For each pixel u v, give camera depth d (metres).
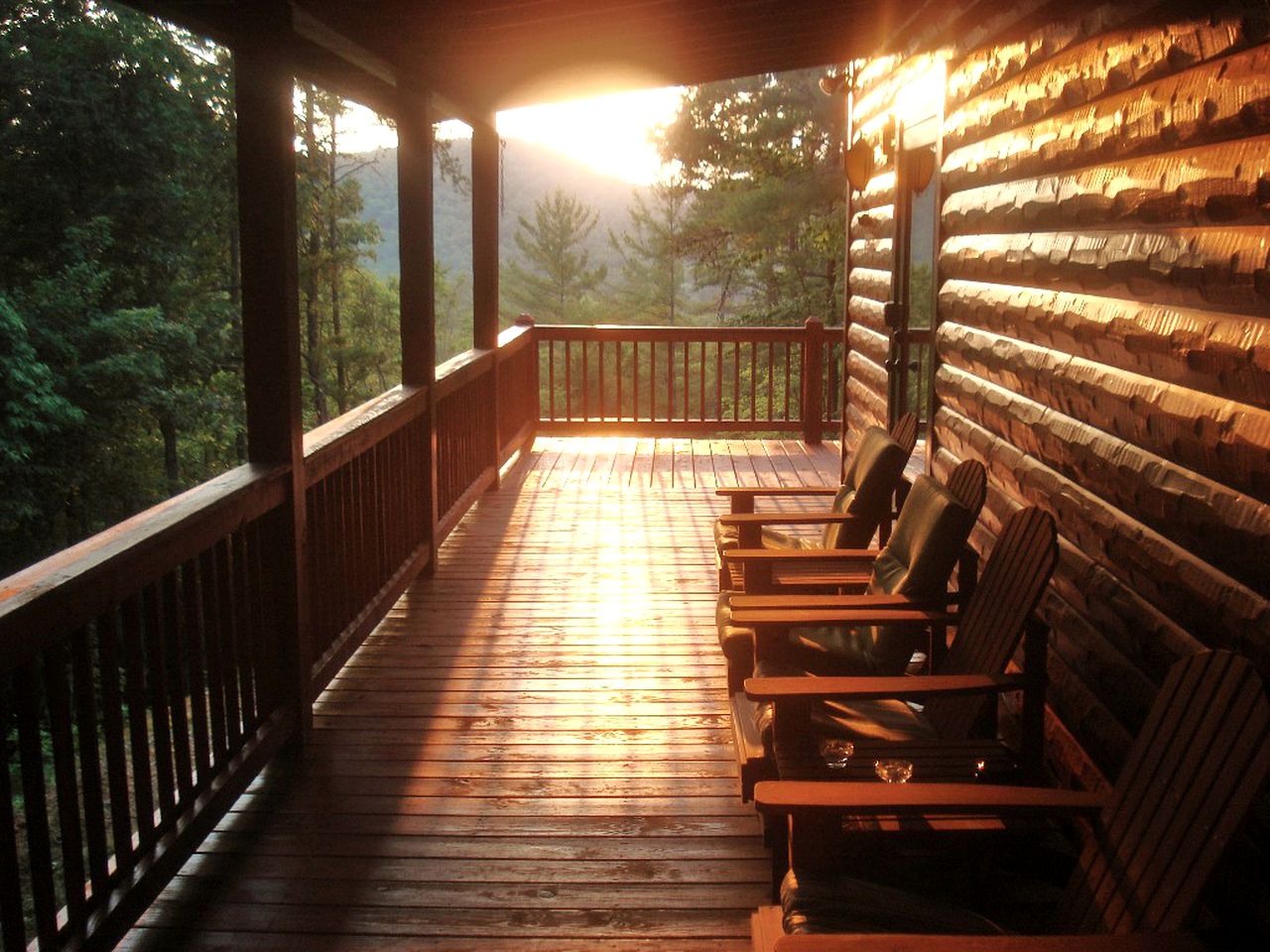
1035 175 3.42
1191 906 1.79
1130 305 2.65
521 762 3.71
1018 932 2.40
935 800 2.14
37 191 18.53
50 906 2.29
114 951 2.66
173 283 20.73
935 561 3.49
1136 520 2.67
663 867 3.05
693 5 4.89
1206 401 2.27
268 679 3.57
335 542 4.38
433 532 5.84
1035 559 3.00
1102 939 1.69
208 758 3.10
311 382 26.31
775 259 22.58
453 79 6.22
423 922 2.79
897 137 5.92
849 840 2.34
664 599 5.48
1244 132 2.12
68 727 2.38
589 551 6.32
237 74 3.38
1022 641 3.62
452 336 47.75
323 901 2.88
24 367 16.83
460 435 6.80
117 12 19.19
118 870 2.62
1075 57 3.09
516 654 4.74
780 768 2.64
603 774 3.61
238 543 3.32
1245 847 2.08
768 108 19.67
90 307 18.81
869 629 3.76
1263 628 2.02
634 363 9.40
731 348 25.78
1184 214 2.35
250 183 3.42
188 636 3.00
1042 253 3.25
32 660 2.20
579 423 9.53
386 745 3.84
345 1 4.09
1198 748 1.95
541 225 40.47
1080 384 2.96
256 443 3.55
